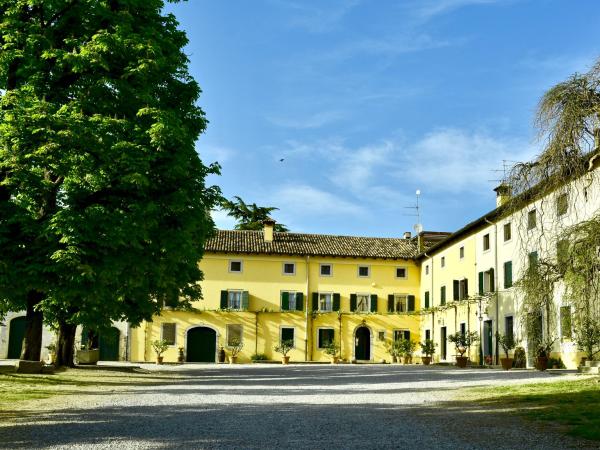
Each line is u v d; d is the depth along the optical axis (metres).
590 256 13.23
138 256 16.28
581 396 14.20
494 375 24.14
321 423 10.43
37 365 21.39
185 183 17.69
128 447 7.96
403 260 49.91
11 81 16.61
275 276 47.97
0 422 10.10
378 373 27.72
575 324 14.61
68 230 14.80
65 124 14.88
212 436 8.93
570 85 12.30
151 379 22.36
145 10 18.22
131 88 16.55
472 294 39.50
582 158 12.07
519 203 13.95
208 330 46.53
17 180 15.00
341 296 48.62
